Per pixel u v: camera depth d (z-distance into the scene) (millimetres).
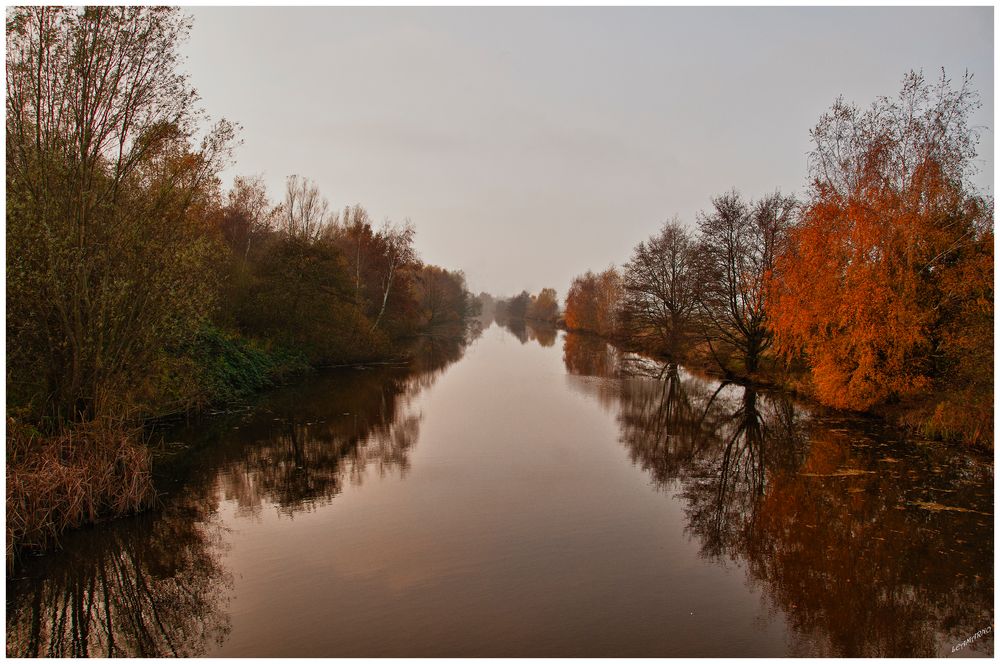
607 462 13914
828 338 19469
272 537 9289
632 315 41562
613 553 8898
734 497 11461
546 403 22188
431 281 69750
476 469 13117
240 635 6609
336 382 26281
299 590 7641
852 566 8508
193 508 10445
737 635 6719
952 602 7484
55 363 9852
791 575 8234
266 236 39094
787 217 24812
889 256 17422
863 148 18531
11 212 8945
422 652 6301
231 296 24859
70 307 9828
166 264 10891
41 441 9117
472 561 8539
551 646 6445
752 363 28344
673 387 26797
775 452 14859
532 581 7957
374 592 7602
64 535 8805
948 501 11109
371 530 9617
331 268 30094
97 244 10117
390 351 37656
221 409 19047
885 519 10258
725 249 27547
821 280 19016
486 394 24109
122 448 9891
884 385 17953
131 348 11094
